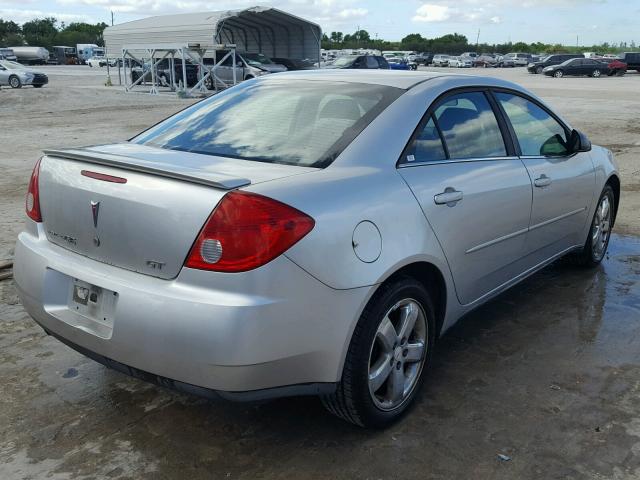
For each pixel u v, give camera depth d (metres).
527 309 4.56
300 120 3.25
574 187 4.58
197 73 31.81
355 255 2.67
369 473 2.73
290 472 2.74
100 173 2.77
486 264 3.64
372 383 2.89
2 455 2.83
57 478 2.68
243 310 2.38
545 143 4.36
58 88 30.56
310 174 2.76
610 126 15.88
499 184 3.63
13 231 6.36
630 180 9.24
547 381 3.53
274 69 31.08
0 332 4.07
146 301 2.50
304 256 2.50
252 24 35.59
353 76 3.66
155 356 2.50
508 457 2.85
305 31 35.56
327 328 2.60
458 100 3.62
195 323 2.40
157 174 2.58
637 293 4.88
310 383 2.65
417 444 2.94
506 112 4.02
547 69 46.72
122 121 17.94
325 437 2.99
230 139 3.21
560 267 5.50
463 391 3.41
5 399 3.28
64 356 3.77
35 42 109.00
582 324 4.30
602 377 3.57
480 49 114.38
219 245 2.41
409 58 78.50
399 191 2.96
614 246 6.14
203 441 2.96
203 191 2.48
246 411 3.21
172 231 2.50
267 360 2.45
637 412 3.22
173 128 3.52
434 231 3.10
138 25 34.19
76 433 3.00
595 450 2.90
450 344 3.99
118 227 2.66
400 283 2.92
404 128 3.18
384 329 2.90
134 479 2.69
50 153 3.05
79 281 2.80
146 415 3.16
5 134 14.67
